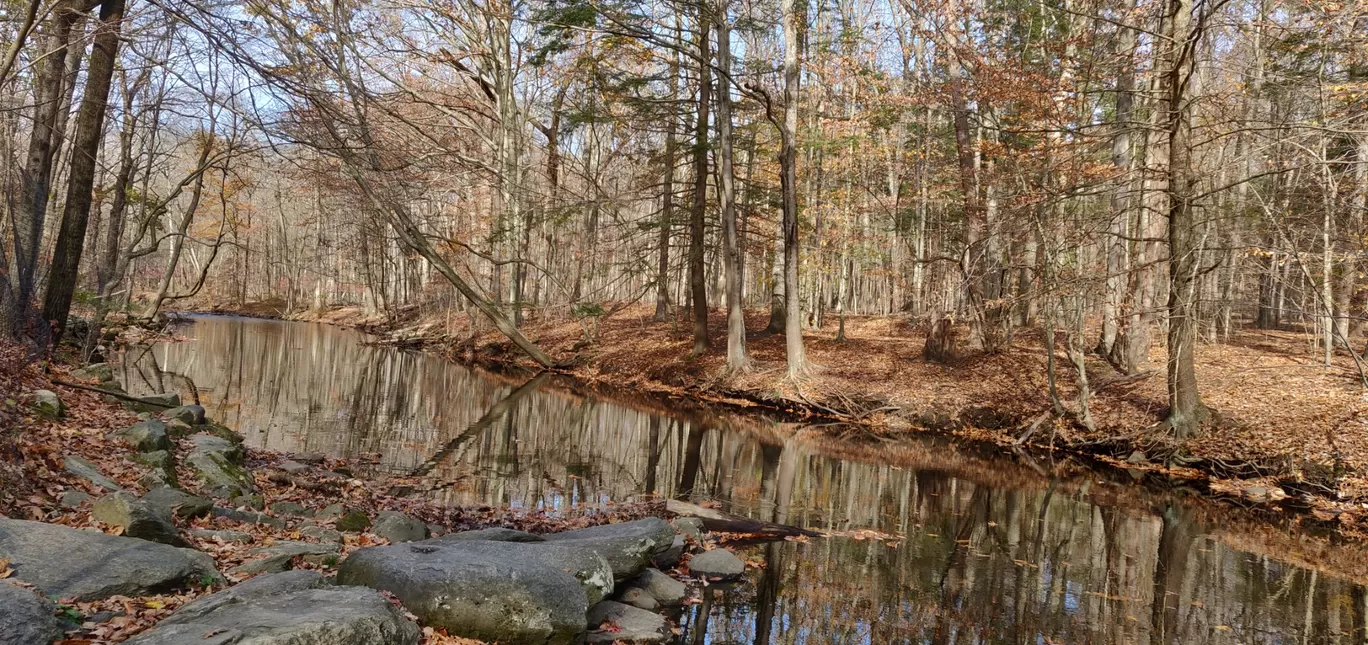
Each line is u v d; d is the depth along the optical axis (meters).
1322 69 13.38
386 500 9.98
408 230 21.28
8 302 9.99
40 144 12.48
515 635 5.29
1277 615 7.69
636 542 7.55
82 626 4.09
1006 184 17.55
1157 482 13.92
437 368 29.02
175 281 66.00
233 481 8.90
